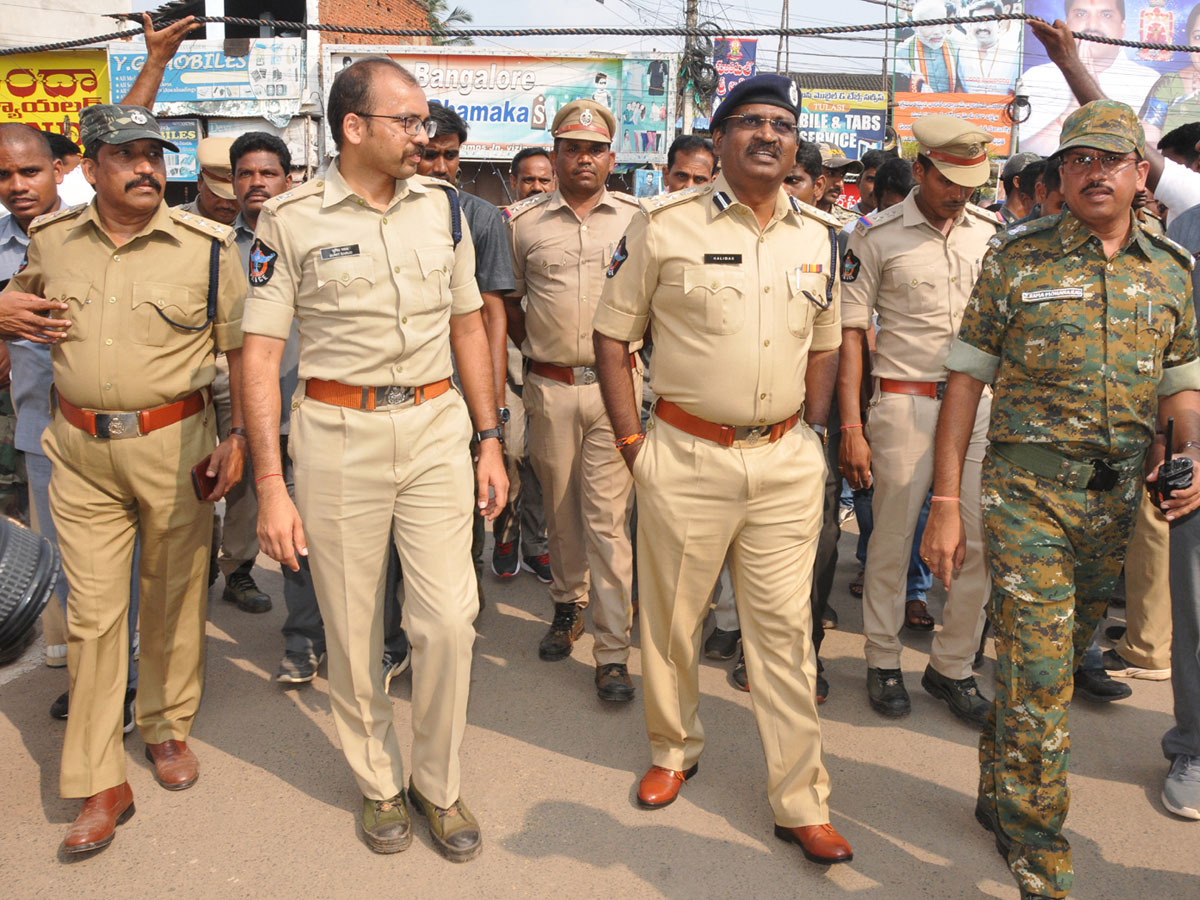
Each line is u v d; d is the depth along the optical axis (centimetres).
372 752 271
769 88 244
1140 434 245
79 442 277
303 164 1421
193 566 296
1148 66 2777
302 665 363
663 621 281
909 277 341
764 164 245
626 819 284
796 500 265
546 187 453
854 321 350
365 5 1766
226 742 326
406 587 266
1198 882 259
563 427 374
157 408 281
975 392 262
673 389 263
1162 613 380
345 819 283
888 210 353
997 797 244
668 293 259
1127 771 315
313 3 1565
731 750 325
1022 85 2758
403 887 252
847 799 296
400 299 255
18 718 340
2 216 352
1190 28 2767
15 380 329
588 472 362
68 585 274
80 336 274
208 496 280
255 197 381
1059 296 242
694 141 443
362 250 252
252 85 1396
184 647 300
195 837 273
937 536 264
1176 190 347
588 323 368
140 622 298
